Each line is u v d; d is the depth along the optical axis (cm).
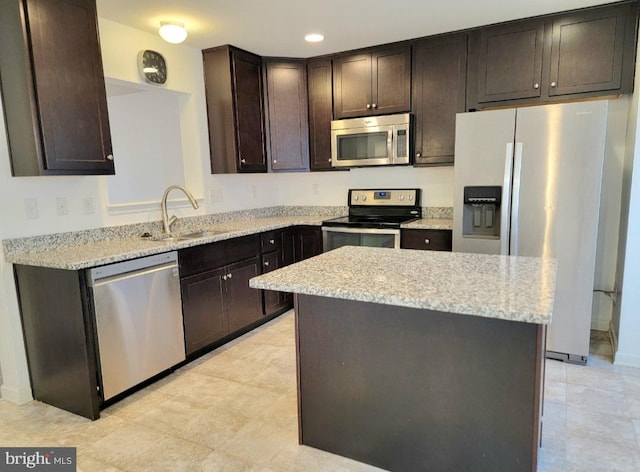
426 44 340
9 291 238
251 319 346
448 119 340
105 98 250
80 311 218
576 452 189
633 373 262
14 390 244
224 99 356
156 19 286
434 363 163
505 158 278
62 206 262
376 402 178
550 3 275
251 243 341
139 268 247
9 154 233
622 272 273
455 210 301
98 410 227
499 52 315
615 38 280
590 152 257
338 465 184
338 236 373
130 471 184
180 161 370
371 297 148
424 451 171
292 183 453
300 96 394
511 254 282
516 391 150
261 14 281
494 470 158
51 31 222
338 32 322
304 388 193
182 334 278
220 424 218
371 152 370
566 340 278
